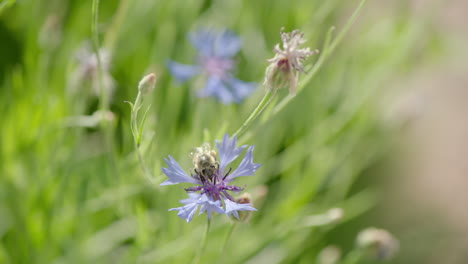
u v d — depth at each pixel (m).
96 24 0.45
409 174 0.92
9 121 0.56
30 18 0.60
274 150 0.61
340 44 0.71
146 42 0.62
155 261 0.54
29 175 0.56
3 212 0.57
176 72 0.55
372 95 0.65
